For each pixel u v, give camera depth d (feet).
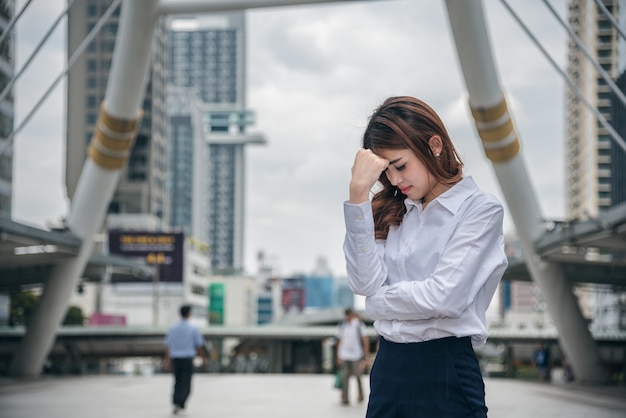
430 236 8.34
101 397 60.49
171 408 49.70
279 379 100.68
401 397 8.28
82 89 353.51
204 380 97.14
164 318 309.22
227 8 60.54
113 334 152.97
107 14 61.82
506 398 62.44
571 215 369.30
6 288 107.34
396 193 8.86
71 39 352.69
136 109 70.54
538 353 104.01
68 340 154.40
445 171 8.38
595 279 94.22
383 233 8.77
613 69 70.13
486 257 8.21
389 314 8.29
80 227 83.30
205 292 392.06
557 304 91.76
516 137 69.72
